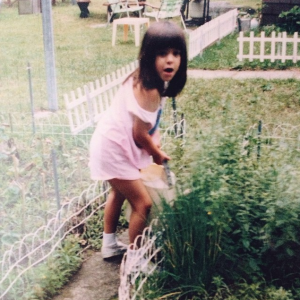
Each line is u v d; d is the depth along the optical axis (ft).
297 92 15.84
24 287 6.13
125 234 7.52
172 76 5.75
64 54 23.08
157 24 5.72
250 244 6.21
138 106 5.80
